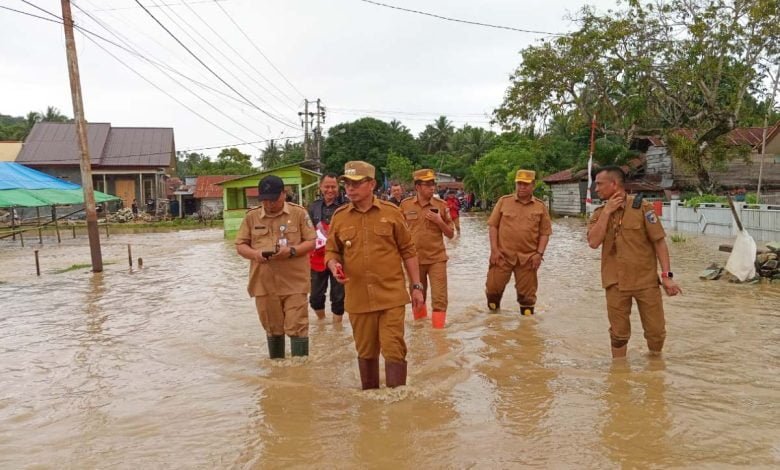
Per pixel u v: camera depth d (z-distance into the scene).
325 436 3.86
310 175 26.67
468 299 8.84
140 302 9.49
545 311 7.75
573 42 27.41
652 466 3.30
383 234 4.63
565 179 36.78
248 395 4.75
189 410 4.46
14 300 10.11
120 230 33.78
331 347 6.26
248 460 3.55
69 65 13.80
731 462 3.32
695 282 9.63
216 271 13.44
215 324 7.57
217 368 5.58
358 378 5.16
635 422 3.92
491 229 7.65
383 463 3.44
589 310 7.73
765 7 22.47
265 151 72.56
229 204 25.36
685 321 6.84
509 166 41.91
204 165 63.41
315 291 7.60
